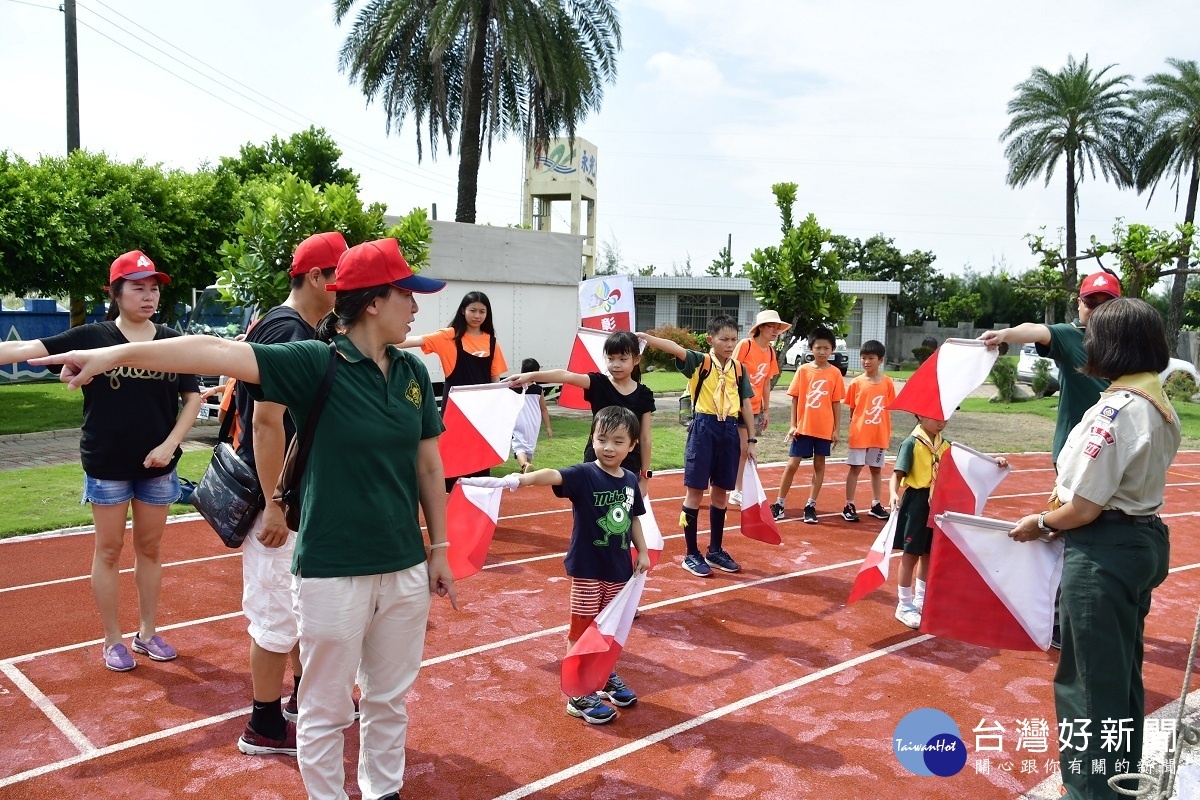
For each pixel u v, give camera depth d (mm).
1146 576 3152
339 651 2795
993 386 26266
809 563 6934
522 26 16719
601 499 4121
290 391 2684
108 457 4297
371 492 2797
